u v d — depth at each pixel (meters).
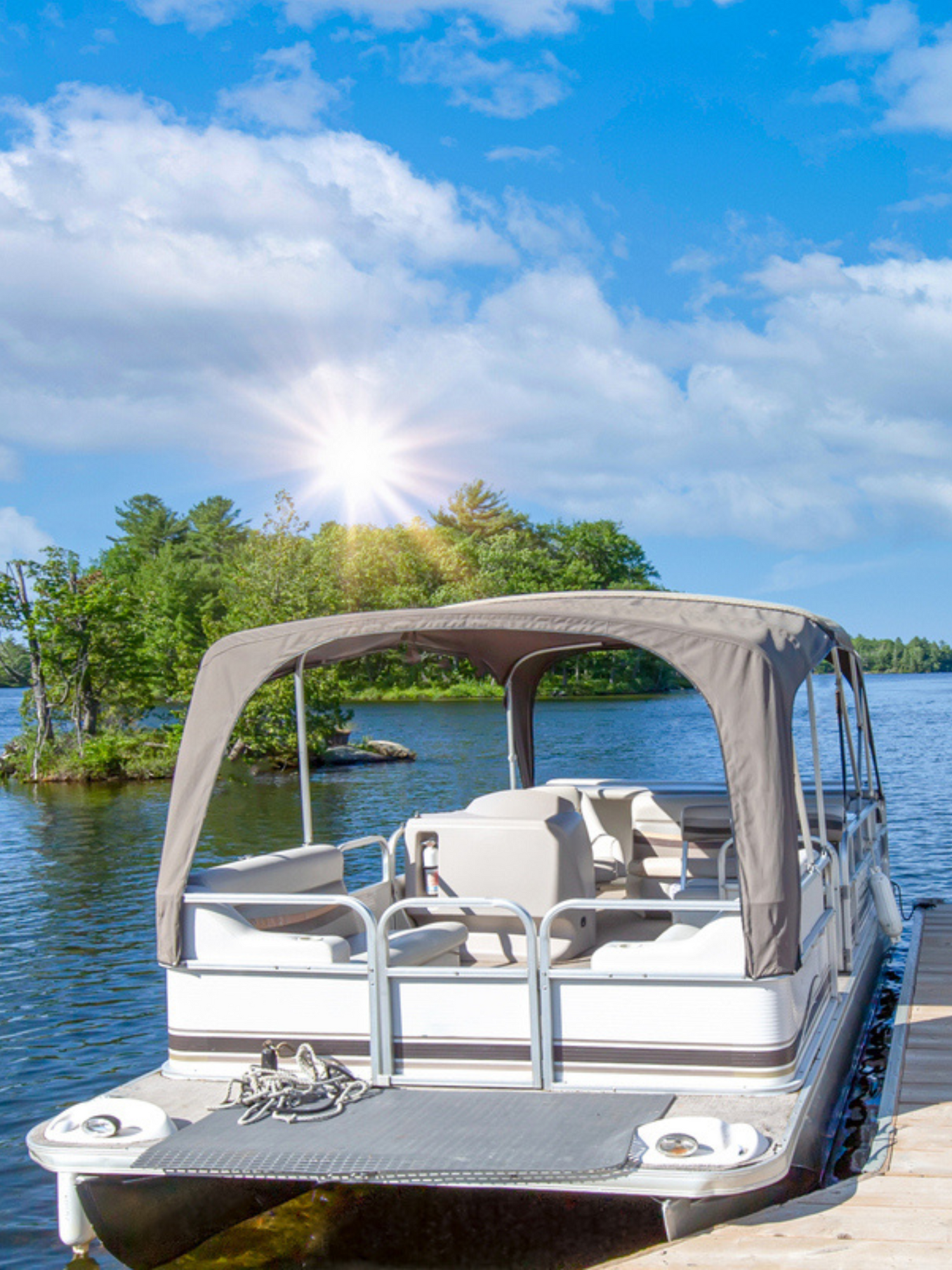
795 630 5.28
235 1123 4.43
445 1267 4.71
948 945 9.03
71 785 29.98
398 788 25.45
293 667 6.28
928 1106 5.42
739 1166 3.89
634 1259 4.00
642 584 96.38
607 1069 4.60
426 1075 4.73
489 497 103.25
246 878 5.43
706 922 6.86
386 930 4.77
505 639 7.94
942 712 53.09
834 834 7.37
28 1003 9.41
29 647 32.69
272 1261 4.70
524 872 5.84
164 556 95.44
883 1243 4.05
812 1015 5.41
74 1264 5.06
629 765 29.52
